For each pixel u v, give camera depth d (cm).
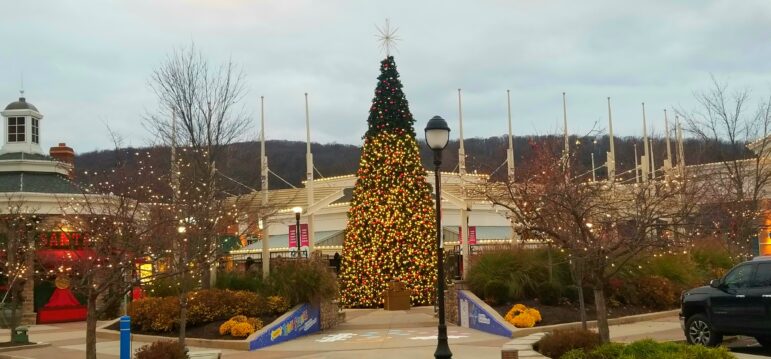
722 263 3119
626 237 1511
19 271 2191
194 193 2023
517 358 1277
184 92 2495
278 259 2694
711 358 1097
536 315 2162
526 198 1727
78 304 3098
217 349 1966
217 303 2234
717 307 1551
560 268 2397
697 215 1898
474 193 3098
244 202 2808
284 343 2100
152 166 2623
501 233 4203
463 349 1788
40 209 2800
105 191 2139
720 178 2894
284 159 8956
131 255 1570
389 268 3192
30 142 3381
